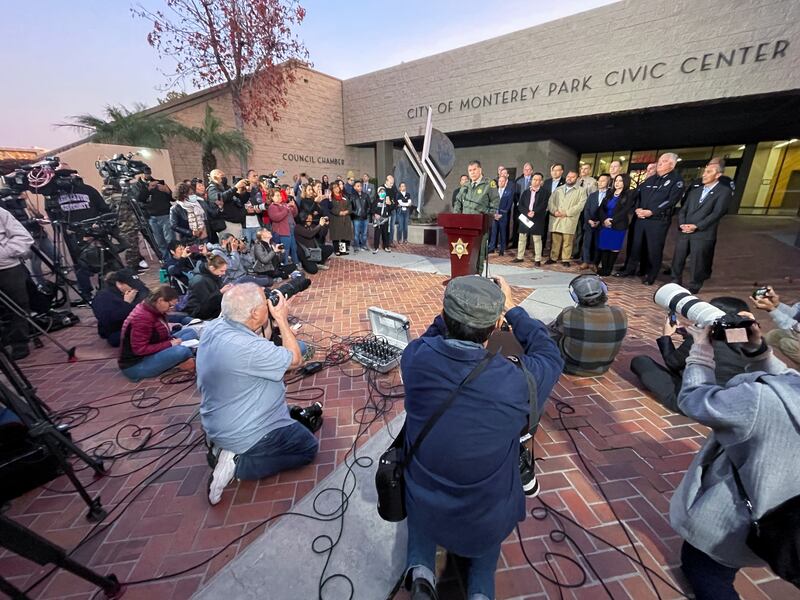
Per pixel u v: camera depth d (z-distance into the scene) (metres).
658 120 8.81
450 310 1.07
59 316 4.51
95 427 2.57
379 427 2.46
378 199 8.55
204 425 1.87
